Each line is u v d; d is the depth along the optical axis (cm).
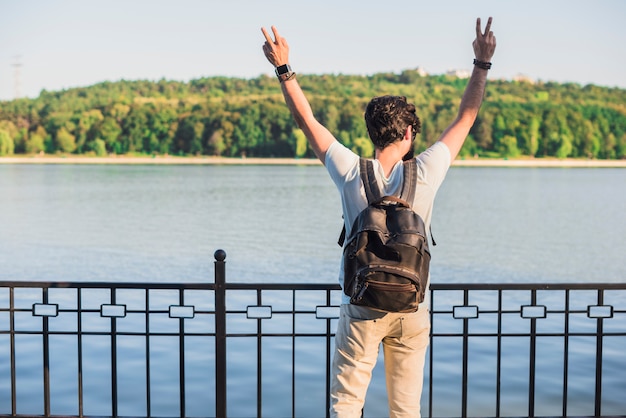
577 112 12850
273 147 12581
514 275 2159
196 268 2175
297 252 2578
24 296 1489
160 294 1511
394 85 13200
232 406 749
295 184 7906
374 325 295
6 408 735
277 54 312
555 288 412
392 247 276
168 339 1053
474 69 320
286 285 405
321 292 1513
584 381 827
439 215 4597
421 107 12488
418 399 306
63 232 3319
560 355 950
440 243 3047
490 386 814
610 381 829
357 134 11731
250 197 5978
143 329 1169
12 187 7156
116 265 2238
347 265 286
